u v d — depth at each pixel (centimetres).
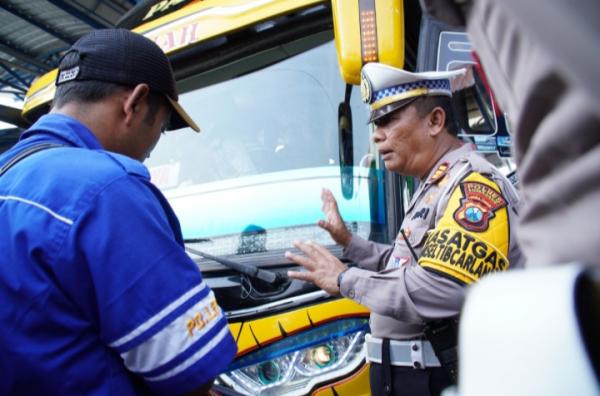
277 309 158
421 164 140
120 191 85
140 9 257
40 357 78
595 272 28
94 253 80
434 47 200
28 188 86
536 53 28
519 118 31
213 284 167
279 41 212
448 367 121
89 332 82
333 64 205
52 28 636
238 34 210
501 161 205
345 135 194
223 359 87
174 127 125
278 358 156
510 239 114
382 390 136
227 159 208
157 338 81
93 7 611
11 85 760
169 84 109
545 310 29
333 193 187
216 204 197
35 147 94
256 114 211
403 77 137
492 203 114
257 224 187
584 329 27
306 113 204
